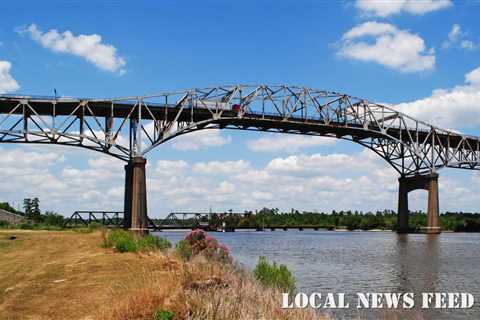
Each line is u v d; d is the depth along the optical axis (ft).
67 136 261.85
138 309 40.32
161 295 42.42
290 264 151.43
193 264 61.87
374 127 399.85
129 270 68.69
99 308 44.80
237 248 241.76
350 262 161.68
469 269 140.15
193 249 93.71
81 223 287.28
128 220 277.03
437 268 142.92
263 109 335.47
